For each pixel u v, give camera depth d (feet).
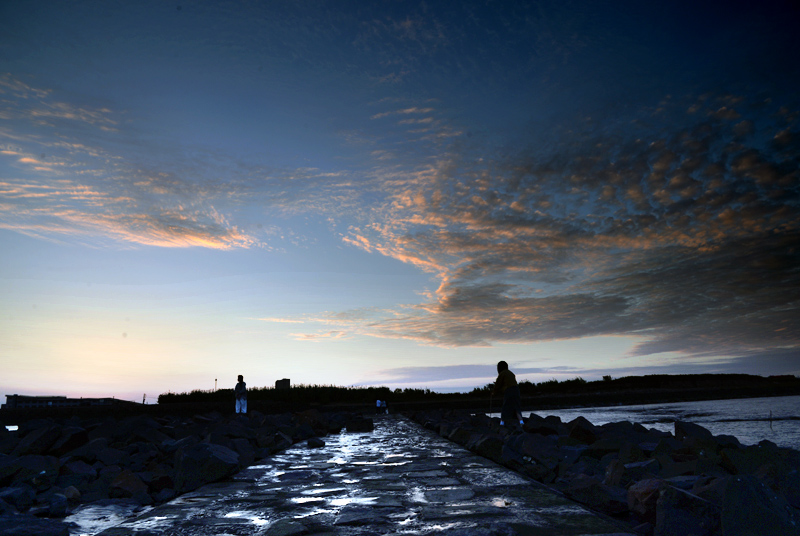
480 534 9.14
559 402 100.99
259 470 18.20
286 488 14.65
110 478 18.81
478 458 19.51
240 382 58.65
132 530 10.27
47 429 22.24
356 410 87.20
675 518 9.26
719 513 9.20
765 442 17.06
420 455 21.24
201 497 13.51
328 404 94.94
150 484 17.62
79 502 16.39
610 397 103.65
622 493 12.41
